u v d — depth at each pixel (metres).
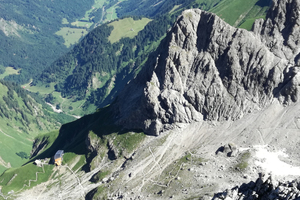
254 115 143.88
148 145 160.62
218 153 134.50
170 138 156.62
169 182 130.25
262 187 64.81
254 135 136.25
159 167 145.12
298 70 140.50
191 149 145.12
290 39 150.88
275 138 131.50
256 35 158.12
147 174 144.12
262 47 150.00
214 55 158.88
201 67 159.88
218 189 111.25
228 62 153.25
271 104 143.38
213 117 152.88
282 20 154.75
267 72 146.25
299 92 138.25
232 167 123.38
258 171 116.44
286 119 136.12
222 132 145.12
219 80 154.25
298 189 58.22
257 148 129.50
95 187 161.88
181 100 160.12
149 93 166.62
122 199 134.62
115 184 148.38
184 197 114.88
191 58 165.75
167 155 149.38
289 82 140.00
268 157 123.00
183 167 135.38
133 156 159.38
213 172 124.56
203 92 156.12
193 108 157.25
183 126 158.00
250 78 149.12
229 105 150.12
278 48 152.00
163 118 163.62
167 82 166.50
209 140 144.62
